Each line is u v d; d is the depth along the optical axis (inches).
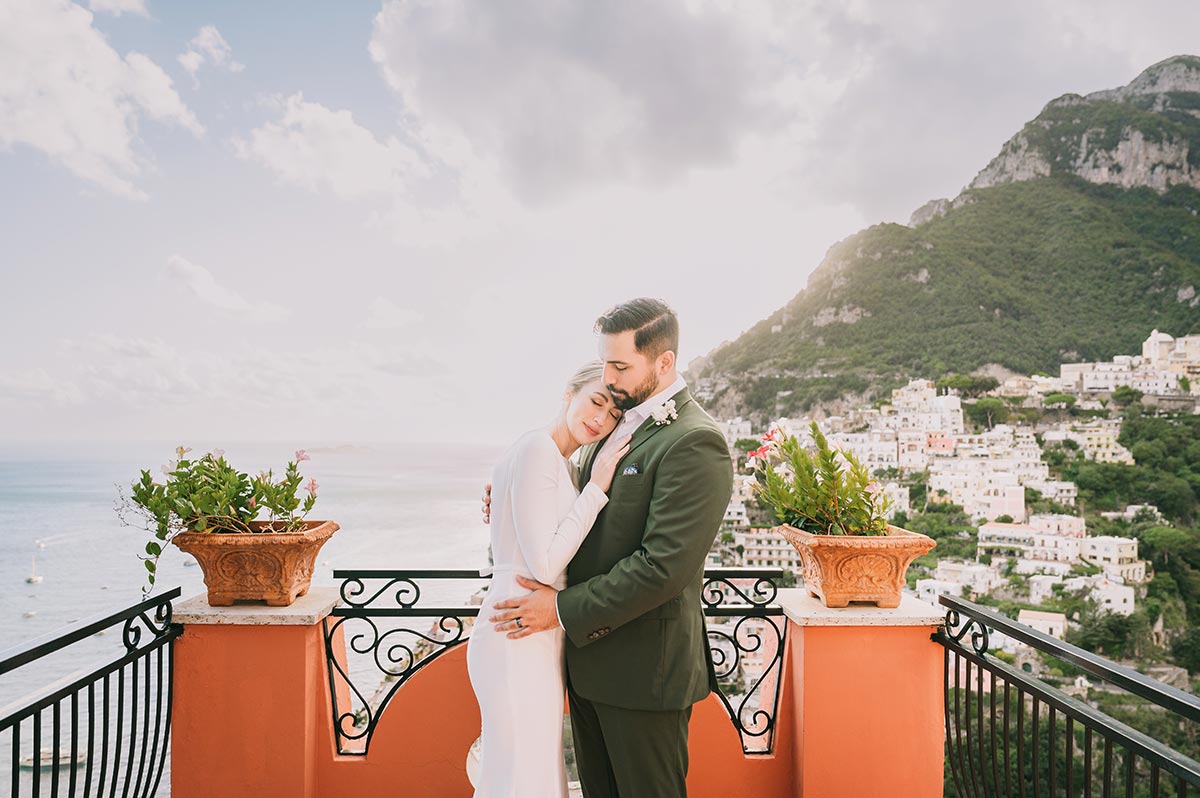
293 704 86.7
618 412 75.4
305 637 87.0
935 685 87.3
